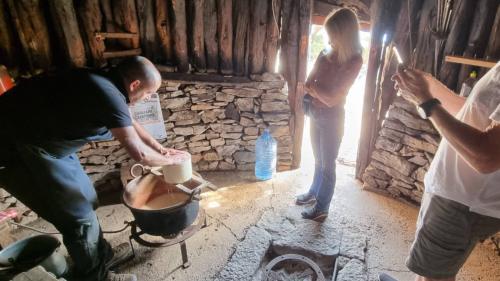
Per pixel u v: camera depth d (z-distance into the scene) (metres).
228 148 3.58
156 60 3.11
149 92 2.04
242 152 3.62
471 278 2.31
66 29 2.71
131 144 1.85
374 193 3.30
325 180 2.67
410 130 2.95
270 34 3.13
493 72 1.33
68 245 2.11
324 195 2.71
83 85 1.77
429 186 1.61
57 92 1.78
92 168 3.17
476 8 2.43
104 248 2.30
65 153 1.96
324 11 3.19
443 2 2.15
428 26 2.65
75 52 2.81
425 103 1.32
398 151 3.07
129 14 2.84
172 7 2.88
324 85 2.37
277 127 3.49
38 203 2.02
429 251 1.62
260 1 2.98
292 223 2.79
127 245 2.58
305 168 3.77
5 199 2.74
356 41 2.21
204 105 3.32
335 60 2.34
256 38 3.12
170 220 2.10
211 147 3.57
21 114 1.79
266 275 2.28
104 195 3.28
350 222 2.85
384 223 2.85
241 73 3.28
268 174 3.56
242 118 3.43
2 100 1.83
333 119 2.44
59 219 2.04
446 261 1.60
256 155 3.59
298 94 3.37
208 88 3.26
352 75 2.25
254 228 2.71
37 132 1.81
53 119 1.80
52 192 1.95
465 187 1.44
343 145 4.39
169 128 3.35
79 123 1.83
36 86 1.82
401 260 2.46
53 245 2.15
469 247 1.56
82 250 2.12
